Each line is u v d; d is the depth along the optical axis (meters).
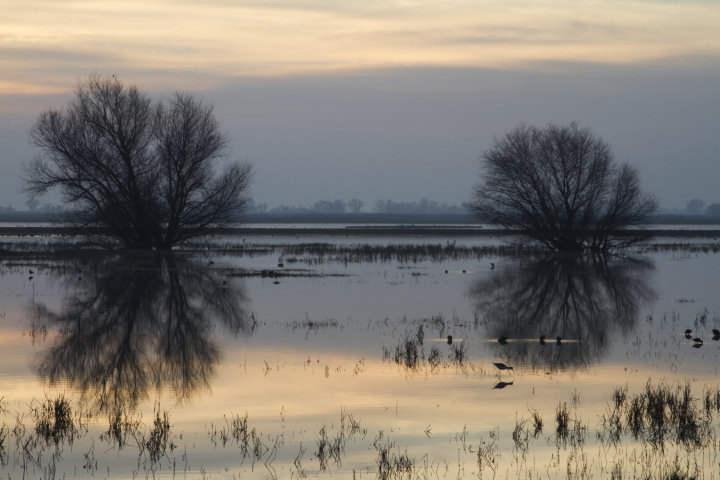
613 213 176.62
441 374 55.19
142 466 37.72
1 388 51.91
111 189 158.62
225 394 50.25
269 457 38.91
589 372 56.16
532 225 180.75
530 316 82.75
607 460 38.44
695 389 51.28
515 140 177.38
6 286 105.50
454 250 176.75
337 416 45.53
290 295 97.81
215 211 165.62
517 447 40.28
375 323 76.69
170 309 85.94
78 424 44.06
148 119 159.38
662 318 82.06
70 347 64.94
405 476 36.41
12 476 36.41
